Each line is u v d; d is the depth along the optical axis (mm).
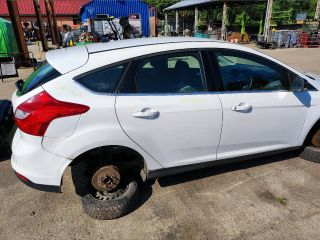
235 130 2984
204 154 2967
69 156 2398
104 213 2623
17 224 2648
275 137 3283
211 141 2916
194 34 24703
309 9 30188
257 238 2465
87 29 19156
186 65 2771
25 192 3137
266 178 3330
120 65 2514
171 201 2949
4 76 9539
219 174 3420
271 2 21047
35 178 2432
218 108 2818
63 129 2340
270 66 3156
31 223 2662
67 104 2318
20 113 2334
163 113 2604
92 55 2520
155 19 27375
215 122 2840
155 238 2486
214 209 2826
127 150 2645
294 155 3840
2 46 11758
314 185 3186
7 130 3879
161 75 2668
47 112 2289
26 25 36031
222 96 2865
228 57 2957
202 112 2754
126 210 2707
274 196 3008
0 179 3402
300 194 3035
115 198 2707
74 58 2518
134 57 2562
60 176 2447
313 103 3369
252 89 3062
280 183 3230
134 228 2596
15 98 2600
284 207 2840
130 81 2529
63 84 2354
